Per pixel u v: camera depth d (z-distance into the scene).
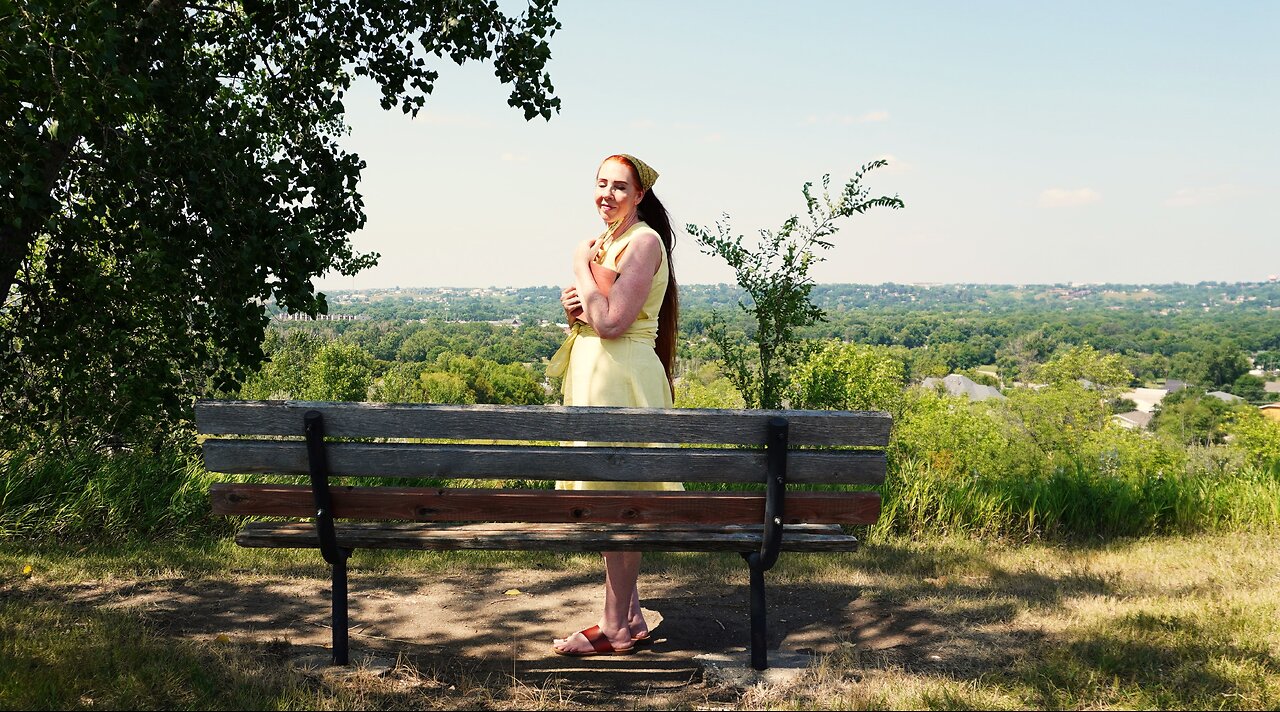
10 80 3.89
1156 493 6.18
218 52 6.20
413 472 2.76
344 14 6.11
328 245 6.05
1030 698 2.72
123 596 4.06
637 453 2.73
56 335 5.54
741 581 4.62
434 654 3.32
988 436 55.06
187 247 5.09
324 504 2.79
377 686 2.85
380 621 3.85
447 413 2.72
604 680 3.03
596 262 3.24
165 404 5.68
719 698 2.82
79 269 5.48
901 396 27.91
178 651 3.01
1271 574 4.50
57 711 2.48
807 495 2.80
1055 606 3.92
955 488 6.07
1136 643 3.23
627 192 3.28
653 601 4.21
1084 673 2.92
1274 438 53.72
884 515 5.82
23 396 5.82
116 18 4.46
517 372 99.06
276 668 2.94
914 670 3.09
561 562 5.02
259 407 2.76
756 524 2.88
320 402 2.76
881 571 4.80
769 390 7.14
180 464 6.00
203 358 5.70
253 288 5.16
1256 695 2.73
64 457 5.96
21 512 5.18
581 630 3.69
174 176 4.92
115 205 5.08
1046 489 6.07
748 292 7.12
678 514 2.83
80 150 5.00
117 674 2.77
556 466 2.74
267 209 5.26
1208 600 3.91
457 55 6.20
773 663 3.09
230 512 2.87
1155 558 5.05
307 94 6.29
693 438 2.73
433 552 5.20
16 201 4.31
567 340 3.37
